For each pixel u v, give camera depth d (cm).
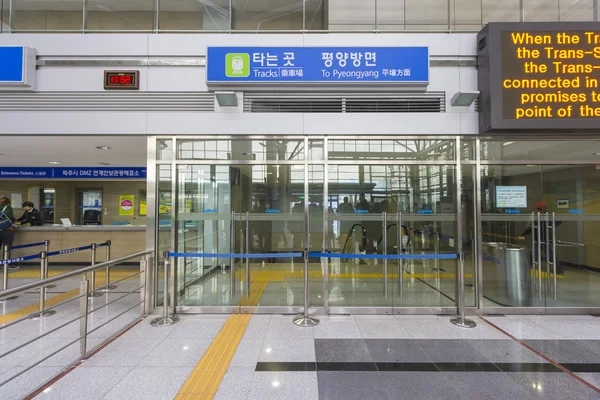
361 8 472
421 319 423
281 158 457
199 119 447
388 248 457
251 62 441
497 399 245
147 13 470
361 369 290
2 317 423
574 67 402
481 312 445
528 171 452
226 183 460
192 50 450
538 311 445
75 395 250
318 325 400
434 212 458
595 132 436
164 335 366
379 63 440
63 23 467
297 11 471
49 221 1038
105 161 701
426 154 453
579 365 297
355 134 448
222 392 255
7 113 441
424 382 269
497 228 454
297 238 459
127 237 737
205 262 463
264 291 462
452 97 444
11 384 266
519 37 404
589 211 451
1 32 461
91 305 475
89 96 447
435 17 471
